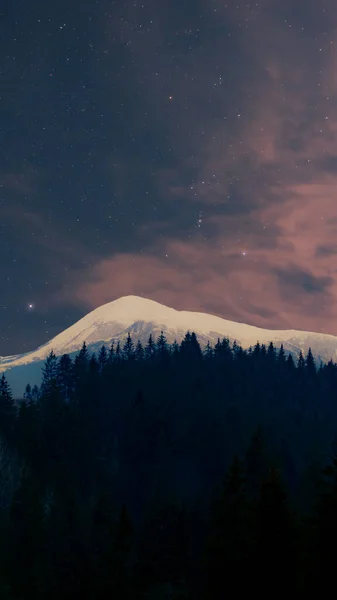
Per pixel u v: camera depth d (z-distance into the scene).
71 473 128.12
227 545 50.50
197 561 79.62
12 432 135.38
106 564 74.50
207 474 132.88
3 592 83.25
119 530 74.12
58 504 110.25
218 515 54.25
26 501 98.88
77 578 78.19
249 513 51.59
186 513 91.88
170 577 79.50
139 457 138.38
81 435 139.00
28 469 125.00
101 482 129.38
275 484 48.03
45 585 81.69
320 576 43.50
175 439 141.12
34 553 89.31
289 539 45.94
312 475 94.44
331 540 44.00
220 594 48.94
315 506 47.25
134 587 76.88
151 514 97.38
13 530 93.06
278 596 44.84
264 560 45.44
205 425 142.25
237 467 58.06
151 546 84.62
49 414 144.25
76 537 91.69
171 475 131.38
